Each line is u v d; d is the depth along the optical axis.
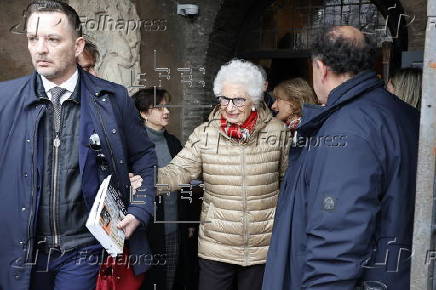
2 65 5.78
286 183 2.22
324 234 1.87
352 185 1.87
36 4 2.25
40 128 2.28
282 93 3.33
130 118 2.52
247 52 7.64
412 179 2.01
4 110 2.28
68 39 2.25
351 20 6.99
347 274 1.84
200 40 6.90
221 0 6.82
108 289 2.44
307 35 7.34
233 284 3.04
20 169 2.25
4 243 2.30
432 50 1.75
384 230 1.98
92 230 2.09
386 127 1.97
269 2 7.45
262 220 2.86
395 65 6.11
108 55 5.89
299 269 2.07
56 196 2.30
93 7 5.79
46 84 2.29
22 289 2.30
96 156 2.35
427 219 1.79
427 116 1.77
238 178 2.83
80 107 2.34
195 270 4.02
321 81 2.14
